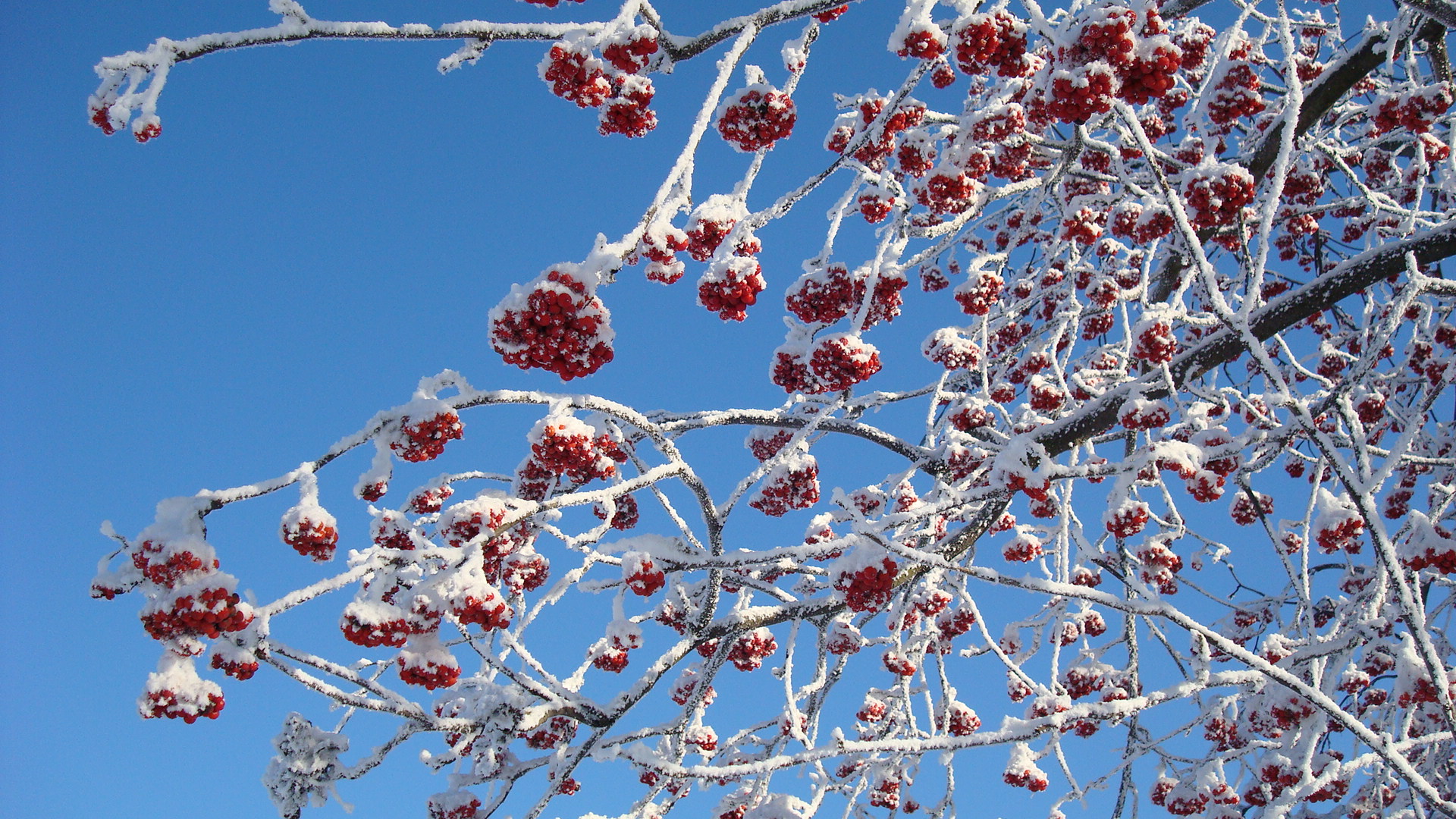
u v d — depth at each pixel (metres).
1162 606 3.62
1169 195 3.31
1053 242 4.96
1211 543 5.64
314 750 3.00
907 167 3.69
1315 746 4.29
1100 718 4.02
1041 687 4.36
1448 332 5.18
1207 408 4.71
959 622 5.13
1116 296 4.64
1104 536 5.74
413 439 2.87
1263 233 3.22
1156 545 4.90
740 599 4.37
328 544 2.61
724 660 4.36
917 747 3.83
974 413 4.70
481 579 2.82
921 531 4.38
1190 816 5.19
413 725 3.15
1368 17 5.38
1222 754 4.86
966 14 3.02
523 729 3.45
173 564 2.40
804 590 5.76
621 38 2.70
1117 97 3.04
